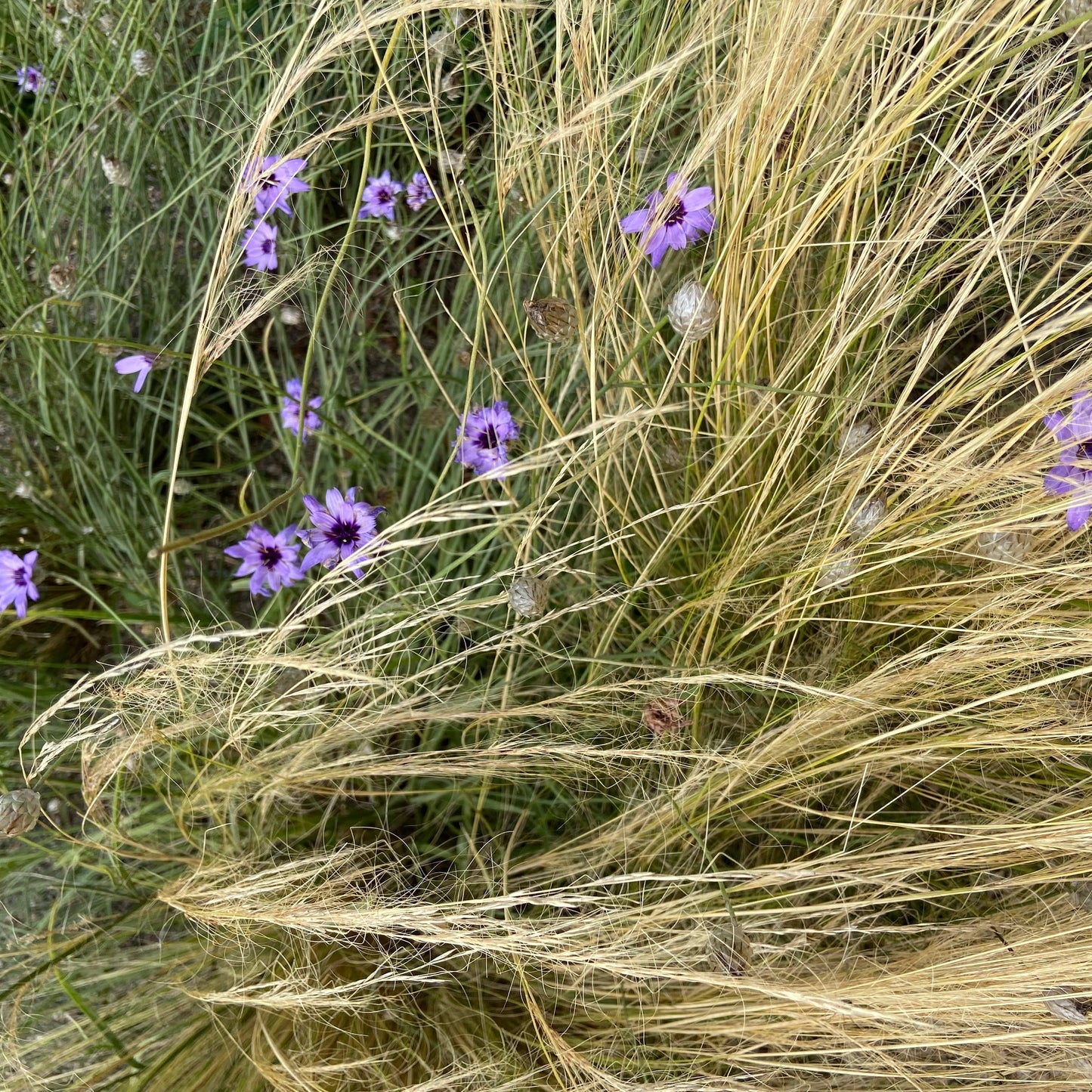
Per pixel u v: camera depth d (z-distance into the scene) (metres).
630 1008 0.67
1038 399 0.61
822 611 0.70
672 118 0.74
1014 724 0.64
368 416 0.77
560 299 0.63
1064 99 0.65
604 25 0.65
